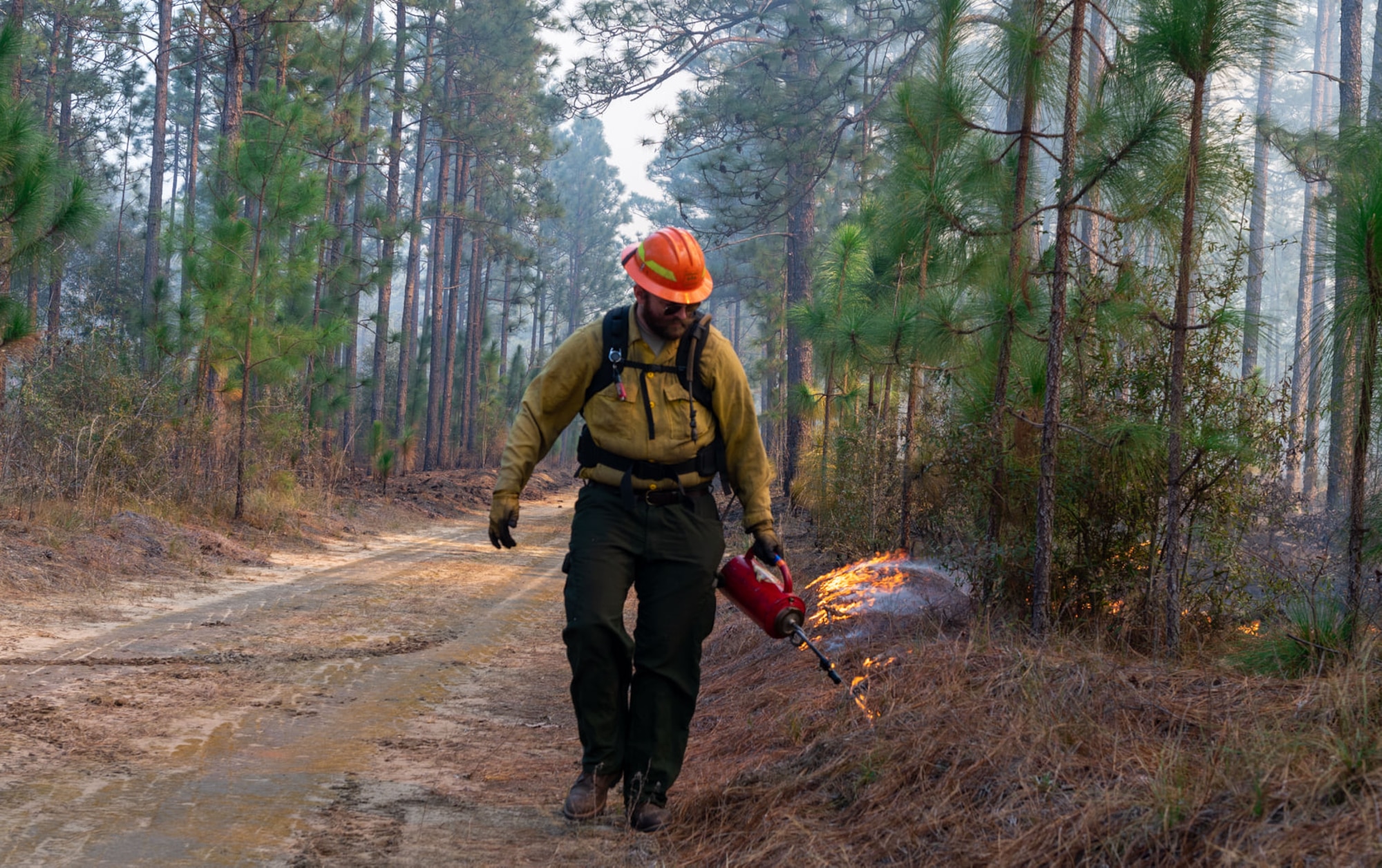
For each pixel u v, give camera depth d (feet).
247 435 43.88
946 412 20.21
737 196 71.97
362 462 91.15
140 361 43.50
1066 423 15.90
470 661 19.76
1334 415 15.25
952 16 18.11
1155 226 15.15
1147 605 15.08
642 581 10.24
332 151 69.36
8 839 8.70
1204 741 8.67
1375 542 12.40
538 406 10.27
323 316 61.57
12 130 25.39
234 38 55.26
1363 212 12.19
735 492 10.88
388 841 9.29
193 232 42.16
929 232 18.21
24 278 27.61
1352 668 9.43
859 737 10.46
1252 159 15.28
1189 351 15.85
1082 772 8.48
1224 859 6.40
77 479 34.04
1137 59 14.70
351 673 17.65
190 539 32.58
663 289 9.73
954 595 17.21
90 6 81.25
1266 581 15.23
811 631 17.33
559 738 14.03
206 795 10.32
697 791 10.53
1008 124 22.97
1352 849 6.07
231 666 17.39
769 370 82.79
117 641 18.86
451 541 47.57
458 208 107.65
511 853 9.14
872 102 68.13
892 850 8.11
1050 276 17.21
